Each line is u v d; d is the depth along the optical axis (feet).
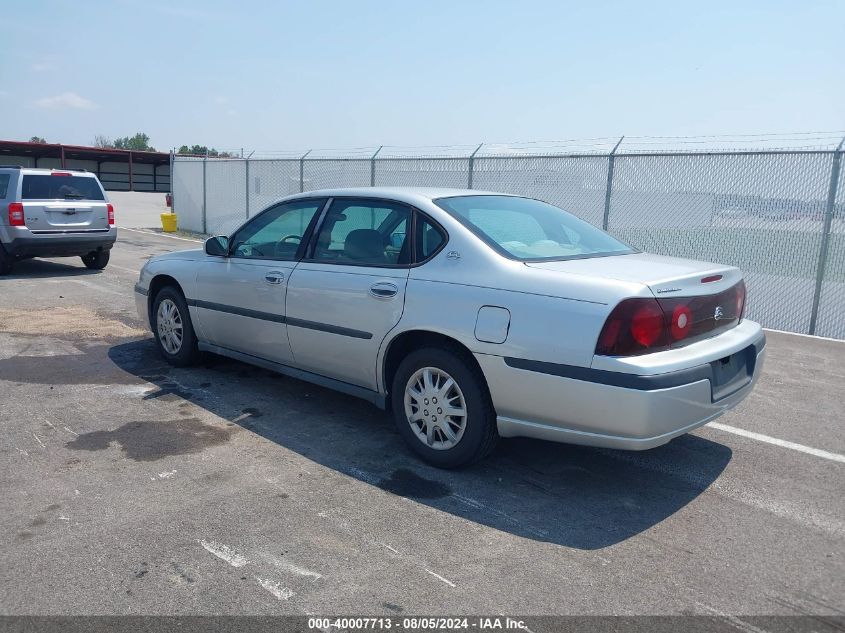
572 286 11.87
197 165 69.51
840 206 28.60
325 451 14.67
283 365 17.17
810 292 29.76
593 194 36.70
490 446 13.47
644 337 11.38
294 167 56.49
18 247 36.68
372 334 14.38
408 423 14.25
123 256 49.60
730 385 13.00
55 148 144.56
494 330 12.42
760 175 30.81
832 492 13.24
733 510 12.41
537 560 10.59
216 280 18.39
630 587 9.92
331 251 15.69
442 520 11.78
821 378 21.76
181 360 20.38
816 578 10.27
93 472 13.33
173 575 9.95
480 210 14.69
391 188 15.76
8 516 11.54
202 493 12.55
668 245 34.12
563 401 11.82
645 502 12.67
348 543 10.94
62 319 27.40
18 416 16.34
